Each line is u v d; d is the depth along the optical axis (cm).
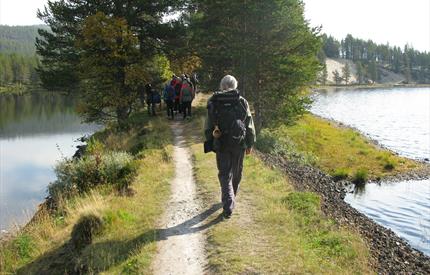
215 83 2811
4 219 1554
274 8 2116
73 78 2872
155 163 1280
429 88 19512
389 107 8375
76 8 2705
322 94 13875
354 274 644
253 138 739
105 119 3083
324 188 1461
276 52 2262
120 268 634
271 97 2316
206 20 2448
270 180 1089
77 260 718
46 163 2697
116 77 2731
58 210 1132
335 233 758
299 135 3092
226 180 765
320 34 2267
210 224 765
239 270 591
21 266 797
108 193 1142
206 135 725
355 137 3722
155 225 782
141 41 2773
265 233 718
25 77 16575
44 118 5759
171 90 2323
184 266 623
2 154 3061
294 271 590
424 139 4147
